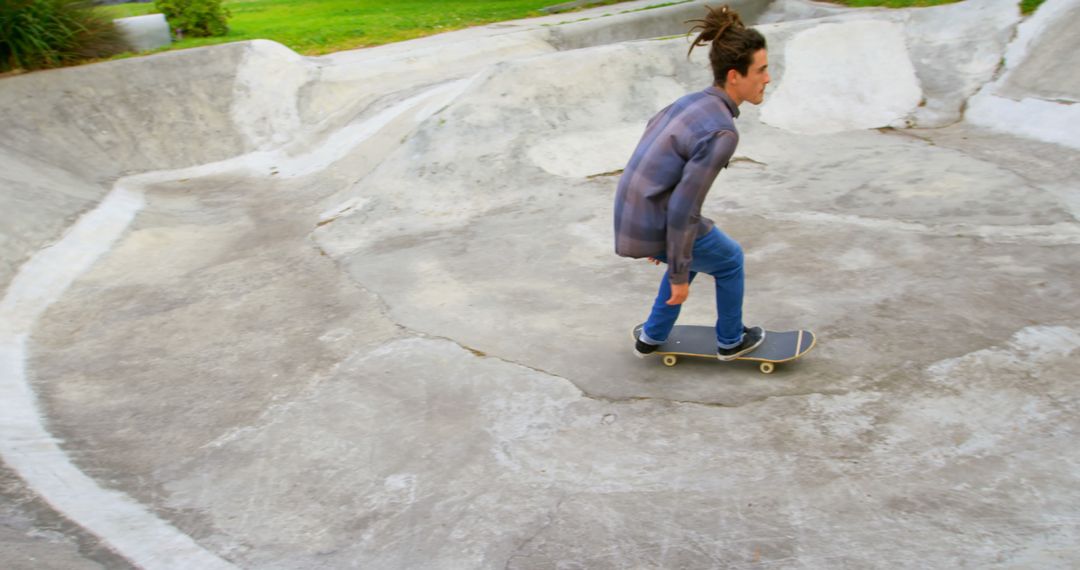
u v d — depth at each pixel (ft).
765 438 11.43
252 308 18.08
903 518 9.51
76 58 34.12
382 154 27.45
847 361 13.15
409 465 11.71
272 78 33.78
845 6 40.88
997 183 20.45
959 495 9.80
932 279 15.75
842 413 11.80
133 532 10.55
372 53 38.81
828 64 29.35
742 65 10.68
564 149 25.54
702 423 11.96
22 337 17.52
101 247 22.62
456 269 19.04
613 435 11.91
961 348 13.10
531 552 9.68
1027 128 24.07
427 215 23.18
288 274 20.01
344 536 10.34
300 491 11.35
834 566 8.86
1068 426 10.89
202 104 32.68
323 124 32.17
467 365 14.38
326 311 17.46
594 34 41.06
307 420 13.16
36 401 14.60
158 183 28.96
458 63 36.76
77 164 28.60
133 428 13.42
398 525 10.44
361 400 13.61
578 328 15.39
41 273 20.35
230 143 31.71
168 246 23.04
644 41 30.01
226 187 28.58
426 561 9.73
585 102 27.43
